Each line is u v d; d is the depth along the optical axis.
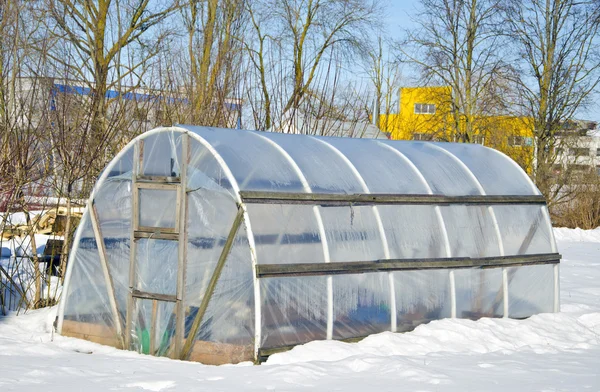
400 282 9.70
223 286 8.57
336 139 11.21
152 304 9.17
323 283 8.93
